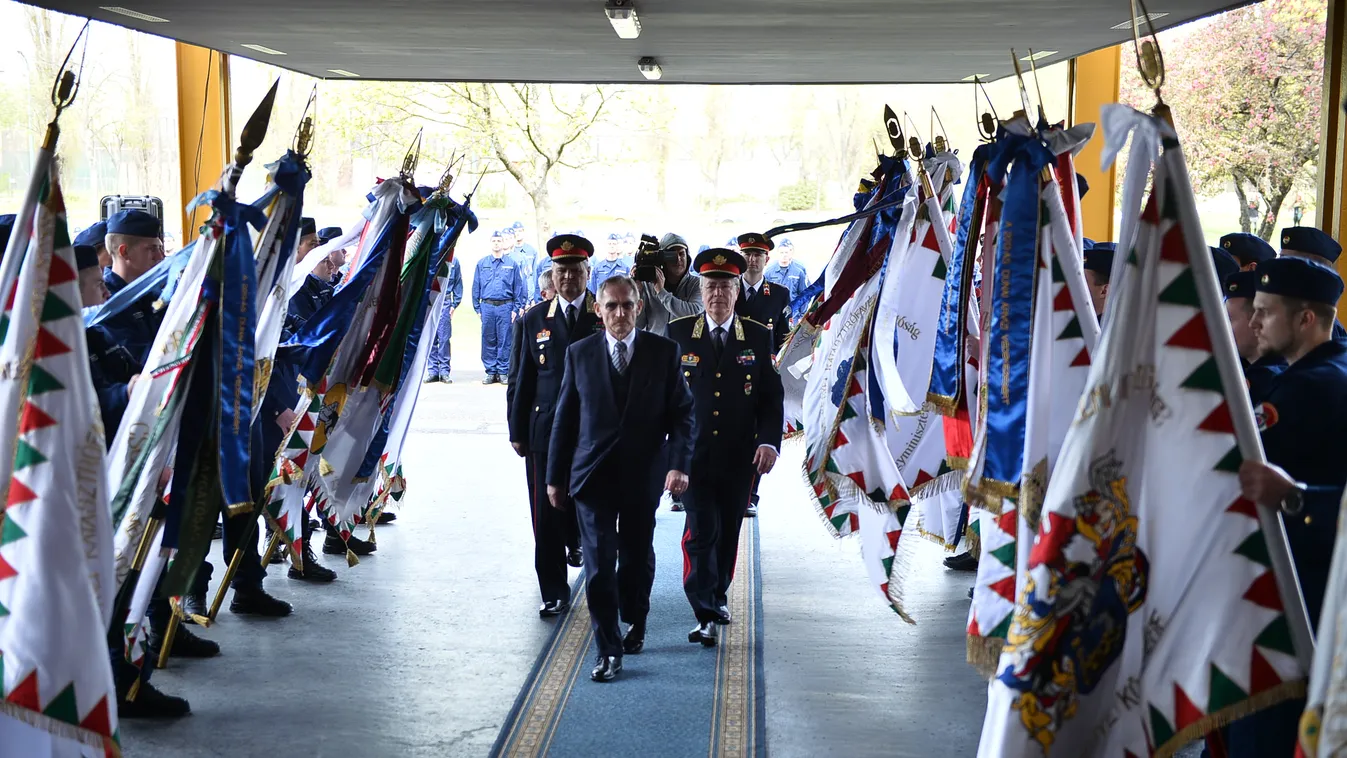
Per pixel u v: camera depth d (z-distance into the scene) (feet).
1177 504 9.72
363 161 62.54
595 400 16.80
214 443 12.65
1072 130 12.14
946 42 26.48
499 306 48.70
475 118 60.80
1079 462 9.76
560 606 19.53
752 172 66.54
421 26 24.17
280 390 20.85
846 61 29.91
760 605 20.34
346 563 22.80
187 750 13.97
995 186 12.28
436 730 14.67
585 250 19.62
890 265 17.56
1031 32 25.00
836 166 65.82
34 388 10.71
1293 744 10.14
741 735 14.57
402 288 19.66
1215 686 9.36
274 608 19.44
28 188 11.06
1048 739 9.57
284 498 19.06
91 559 10.82
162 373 12.98
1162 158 9.79
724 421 18.12
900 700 15.83
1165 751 9.58
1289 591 9.36
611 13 21.22
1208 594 9.52
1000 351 11.60
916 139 17.35
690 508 18.17
